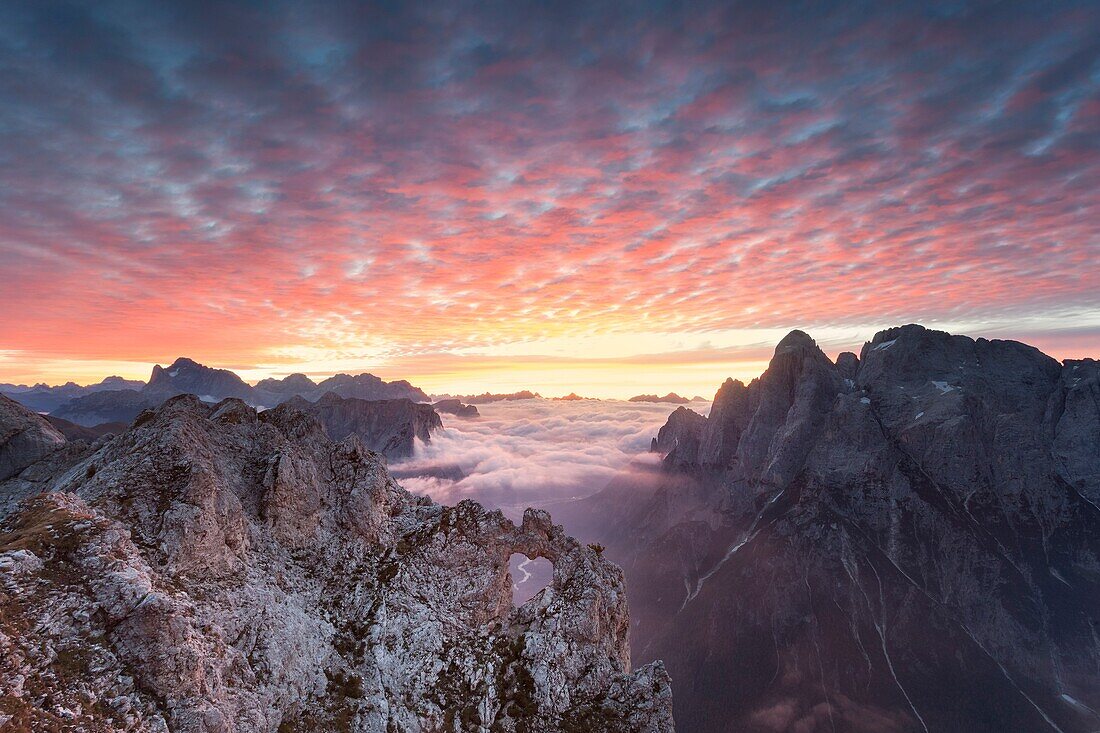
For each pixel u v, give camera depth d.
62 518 33.91
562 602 58.81
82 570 31.59
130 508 40.00
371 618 50.69
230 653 36.78
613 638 60.94
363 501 59.78
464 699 48.34
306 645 44.66
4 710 24.25
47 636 27.97
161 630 30.94
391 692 46.03
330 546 55.66
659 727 50.19
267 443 57.09
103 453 48.22
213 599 39.38
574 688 52.59
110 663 29.14
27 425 67.31
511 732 47.25
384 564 56.78
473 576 59.44
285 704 39.56
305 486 55.53
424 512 66.19
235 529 45.28
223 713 32.81
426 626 52.56
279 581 47.91
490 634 56.41
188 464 44.38
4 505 54.59
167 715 29.92
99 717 27.00
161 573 37.53
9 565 29.42
